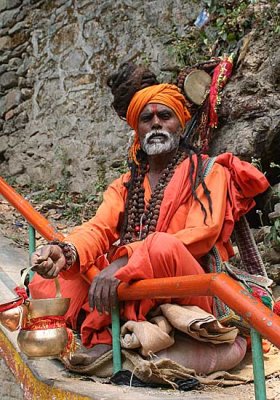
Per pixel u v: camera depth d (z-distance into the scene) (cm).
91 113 718
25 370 315
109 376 286
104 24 712
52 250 282
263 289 296
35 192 741
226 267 291
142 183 320
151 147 308
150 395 252
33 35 792
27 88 796
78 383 277
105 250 312
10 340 341
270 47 492
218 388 272
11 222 632
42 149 768
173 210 302
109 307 279
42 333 267
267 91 481
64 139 743
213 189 296
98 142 707
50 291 317
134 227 314
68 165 735
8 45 812
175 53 605
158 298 271
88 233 304
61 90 753
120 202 323
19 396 345
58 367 306
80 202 696
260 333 215
